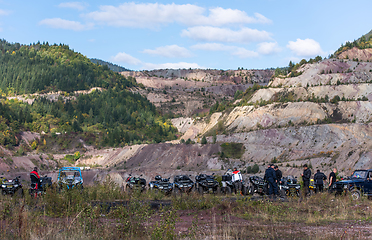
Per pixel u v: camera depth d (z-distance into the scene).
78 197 13.35
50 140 178.88
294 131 117.19
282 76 183.25
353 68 168.25
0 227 9.55
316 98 140.38
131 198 13.29
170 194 24.22
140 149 142.62
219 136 134.62
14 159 135.00
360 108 124.25
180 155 124.56
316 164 84.94
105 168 134.00
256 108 144.12
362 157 74.44
